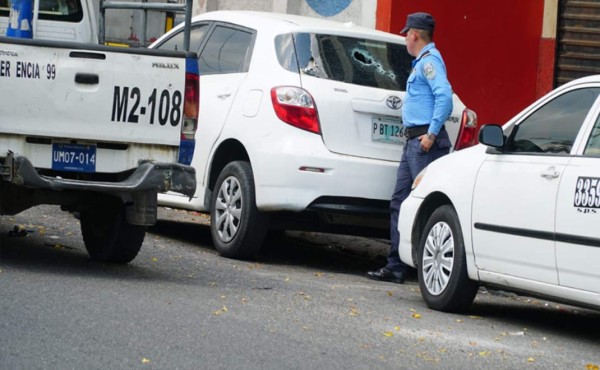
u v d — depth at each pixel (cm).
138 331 1415
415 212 1908
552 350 1562
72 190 1864
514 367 1415
